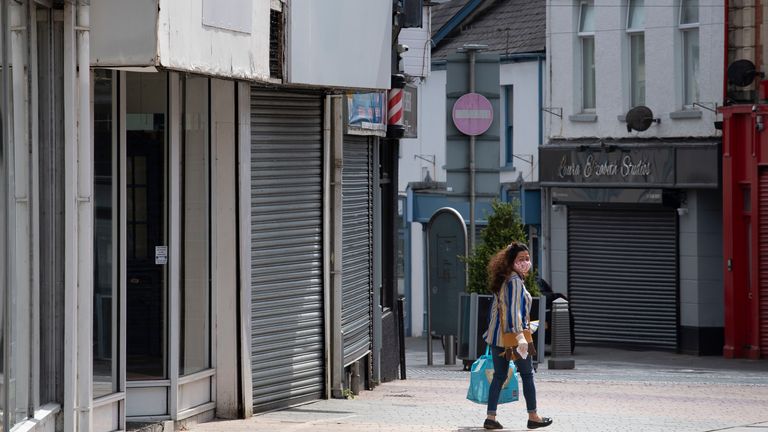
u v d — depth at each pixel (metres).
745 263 39.06
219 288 17.12
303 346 19.11
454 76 27.36
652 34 42.56
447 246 31.38
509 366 17.20
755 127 38.56
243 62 15.87
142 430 15.17
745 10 39.50
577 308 44.31
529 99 48.50
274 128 18.34
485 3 53.22
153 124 15.85
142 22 13.55
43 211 13.41
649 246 42.34
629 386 25.42
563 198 44.59
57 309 13.52
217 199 17.11
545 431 16.95
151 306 15.76
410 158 54.81
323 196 19.47
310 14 17.88
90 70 13.93
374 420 17.81
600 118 44.22
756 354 38.75
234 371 17.19
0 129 12.05
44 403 13.44
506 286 16.98
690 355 40.66
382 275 25.59
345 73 18.70
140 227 15.70
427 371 30.16
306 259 19.11
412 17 23.36
